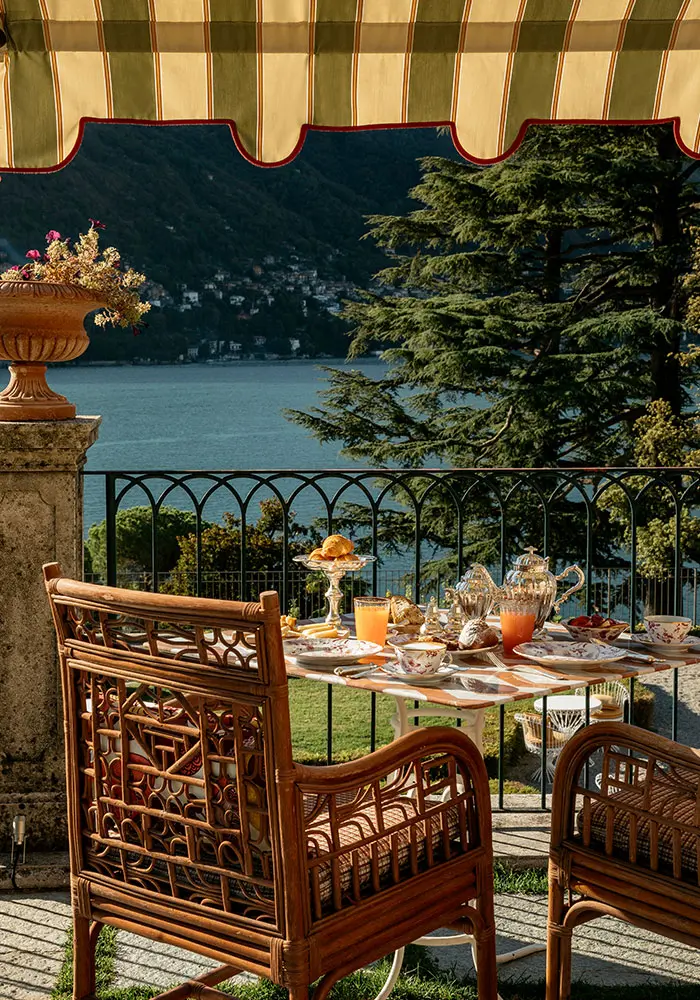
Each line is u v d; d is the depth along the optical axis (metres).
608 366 16.77
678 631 2.63
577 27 2.69
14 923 3.04
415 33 2.68
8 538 3.29
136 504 30.30
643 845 2.16
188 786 1.98
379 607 2.67
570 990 2.47
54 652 3.35
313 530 16.31
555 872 2.29
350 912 1.94
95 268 3.40
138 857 2.10
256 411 45.56
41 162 2.69
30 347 3.23
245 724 1.88
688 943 2.08
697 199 17.36
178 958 2.84
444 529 16.59
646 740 2.10
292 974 1.85
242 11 2.62
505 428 16.70
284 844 1.83
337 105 2.73
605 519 15.96
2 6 2.57
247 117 2.72
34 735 3.36
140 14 2.61
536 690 2.25
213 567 15.05
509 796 3.90
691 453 15.20
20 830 3.24
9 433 3.19
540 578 2.78
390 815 2.21
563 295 18.80
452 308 17.38
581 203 17.38
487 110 2.76
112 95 2.68
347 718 9.14
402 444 17.31
